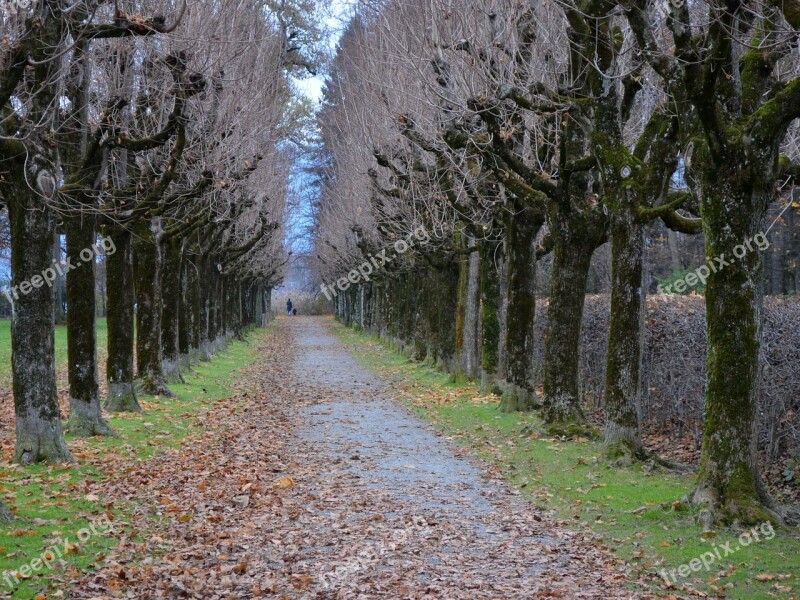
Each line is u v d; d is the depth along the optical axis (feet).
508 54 50.67
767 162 28.40
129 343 57.93
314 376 100.17
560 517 32.07
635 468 39.55
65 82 43.19
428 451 48.26
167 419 56.03
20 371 38.04
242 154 76.23
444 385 81.35
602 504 33.27
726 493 29.19
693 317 49.57
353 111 105.91
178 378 79.41
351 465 43.65
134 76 55.06
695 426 48.85
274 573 25.21
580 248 49.88
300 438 53.21
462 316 82.23
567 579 24.47
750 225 28.96
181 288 89.61
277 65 87.10
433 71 56.95
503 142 47.88
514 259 60.59
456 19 55.16
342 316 276.41
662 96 45.68
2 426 52.47
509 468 42.42
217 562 26.30
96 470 38.01
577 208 49.03
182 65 44.52
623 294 40.86
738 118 29.07
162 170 60.90
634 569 25.13
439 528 30.55
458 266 90.94
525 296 60.49
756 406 29.63
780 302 45.42
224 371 98.58
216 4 57.26
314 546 28.22
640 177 40.19
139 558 26.43
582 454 43.68
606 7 41.45
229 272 137.90
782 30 27.81
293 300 370.53
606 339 65.82
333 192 157.89
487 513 33.01
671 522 29.40
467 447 49.37
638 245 40.45
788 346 40.47
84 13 36.76
